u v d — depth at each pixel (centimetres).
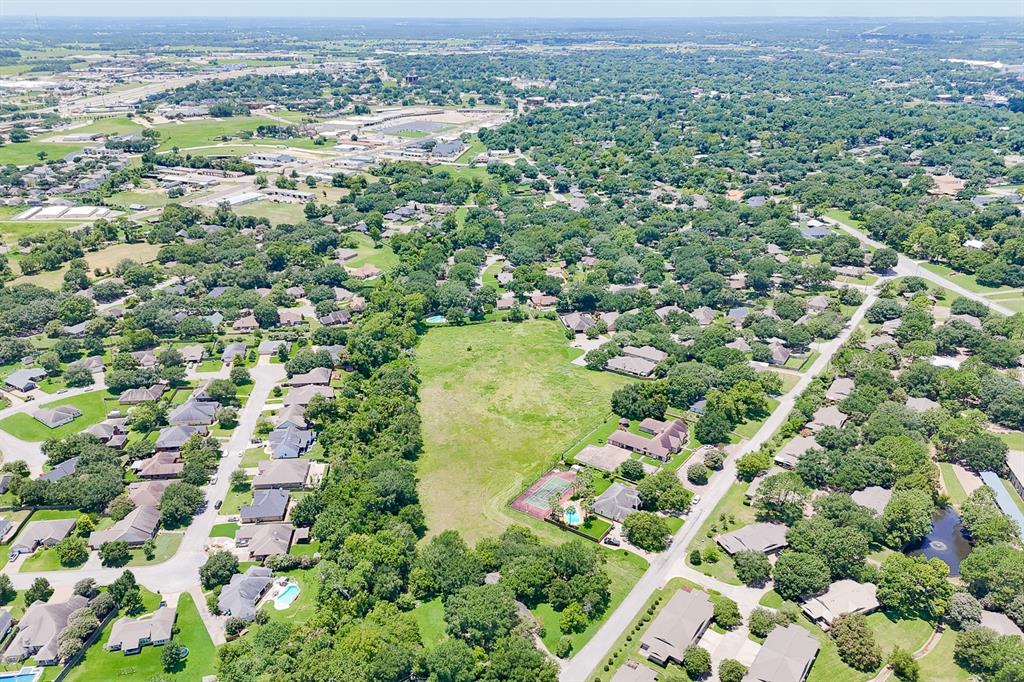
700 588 17038
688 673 14688
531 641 15175
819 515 18850
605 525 19300
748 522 19350
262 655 14700
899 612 16312
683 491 19750
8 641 15475
